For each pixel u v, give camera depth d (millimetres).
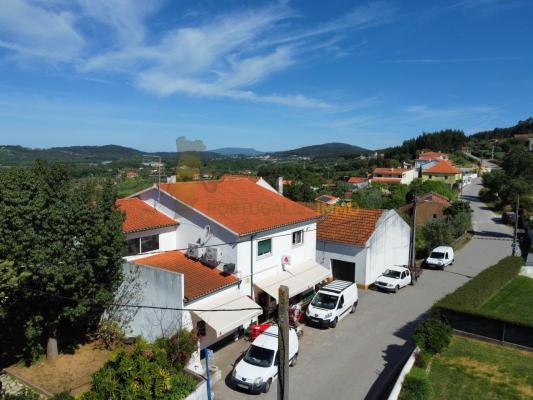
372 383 17156
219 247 21578
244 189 28531
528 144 172750
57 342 19188
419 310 26000
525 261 37531
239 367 16891
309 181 111188
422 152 176250
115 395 13609
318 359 19297
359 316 24891
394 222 33938
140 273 19188
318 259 31797
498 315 20641
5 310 16516
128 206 23531
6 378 16953
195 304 18734
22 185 16188
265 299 23828
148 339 19109
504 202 76312
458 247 46438
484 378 17094
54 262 15789
